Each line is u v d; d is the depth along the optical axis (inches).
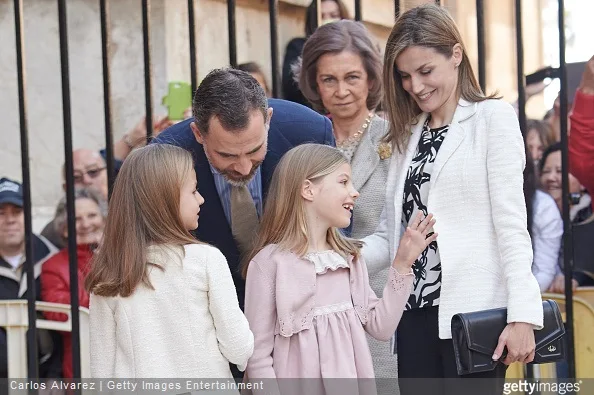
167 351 231.0
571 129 366.9
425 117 254.5
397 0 287.0
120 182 239.1
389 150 285.1
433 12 246.5
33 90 432.1
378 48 309.1
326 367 237.6
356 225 286.8
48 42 434.0
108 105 293.9
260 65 435.2
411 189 249.4
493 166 238.5
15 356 366.0
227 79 239.5
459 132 244.8
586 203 366.0
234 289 235.5
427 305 243.9
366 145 295.6
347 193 246.5
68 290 378.0
